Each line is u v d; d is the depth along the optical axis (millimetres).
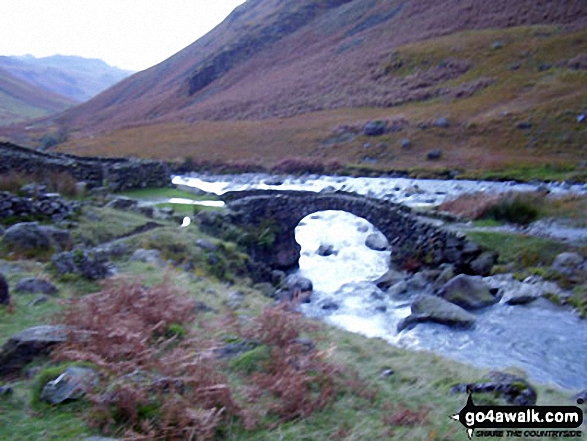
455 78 72875
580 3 79750
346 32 111125
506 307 19609
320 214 38031
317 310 20875
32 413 5727
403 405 7473
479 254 23344
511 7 87062
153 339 8055
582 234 23750
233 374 7418
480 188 41406
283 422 6496
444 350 16188
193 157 64375
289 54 114625
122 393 5875
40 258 13250
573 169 43688
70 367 6312
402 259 25562
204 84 121438
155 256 16047
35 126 134375
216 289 14203
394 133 60781
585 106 52812
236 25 154875
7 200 17172
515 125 54000
